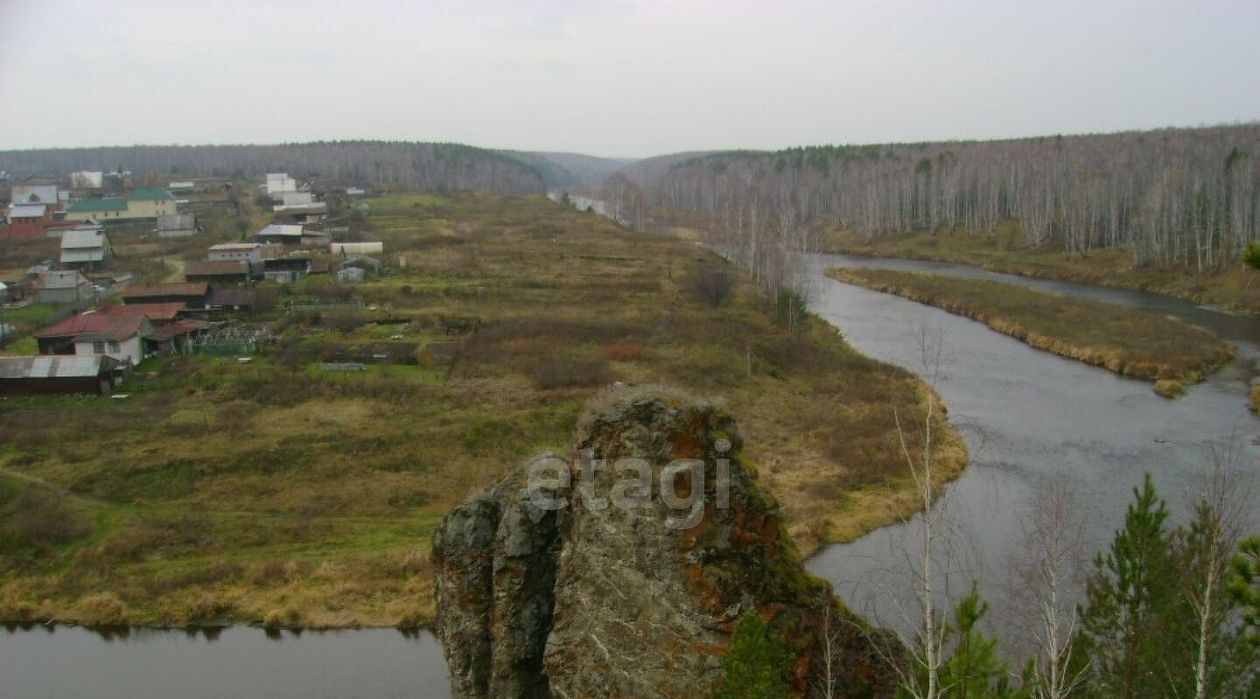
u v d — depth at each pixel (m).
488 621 22.81
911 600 33.91
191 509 54.47
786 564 20.83
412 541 50.56
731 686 17.44
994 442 61.88
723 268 121.38
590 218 199.75
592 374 75.19
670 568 19.44
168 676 39.69
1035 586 26.81
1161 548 23.42
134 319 85.25
